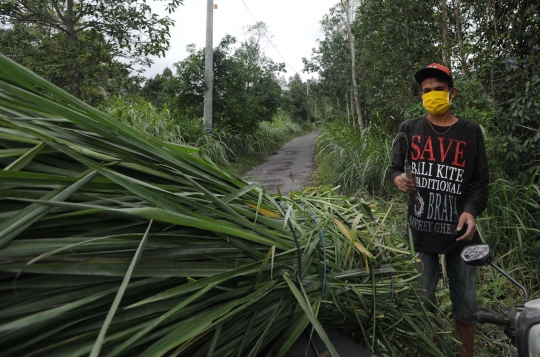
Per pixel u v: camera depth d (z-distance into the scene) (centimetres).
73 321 92
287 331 147
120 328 99
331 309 158
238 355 125
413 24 763
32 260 85
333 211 195
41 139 101
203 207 128
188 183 135
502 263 349
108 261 99
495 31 464
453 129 225
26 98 107
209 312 117
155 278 108
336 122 1105
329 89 1934
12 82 113
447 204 223
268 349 150
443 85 227
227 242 129
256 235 140
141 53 927
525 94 412
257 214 149
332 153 866
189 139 959
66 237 99
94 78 885
